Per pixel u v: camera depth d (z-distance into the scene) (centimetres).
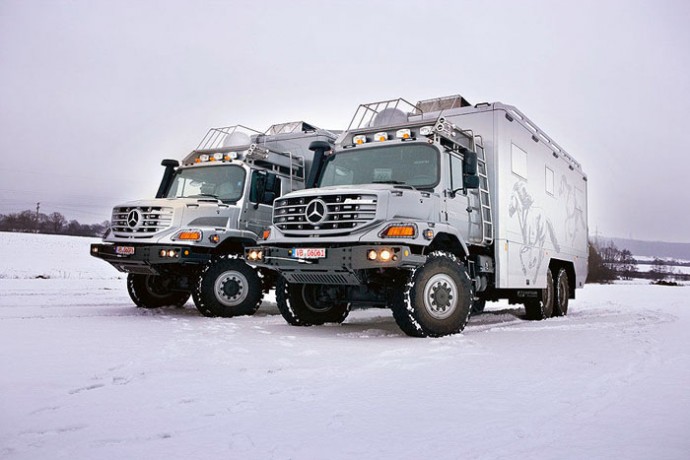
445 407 346
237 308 947
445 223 741
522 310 1334
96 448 269
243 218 993
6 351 527
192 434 290
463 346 602
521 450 269
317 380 421
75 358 496
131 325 766
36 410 332
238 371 451
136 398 362
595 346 614
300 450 266
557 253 1139
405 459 256
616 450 269
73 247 5191
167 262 907
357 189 699
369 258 658
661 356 550
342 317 890
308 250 699
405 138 807
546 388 400
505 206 888
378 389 393
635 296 2116
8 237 5831
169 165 1088
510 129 923
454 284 716
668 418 327
